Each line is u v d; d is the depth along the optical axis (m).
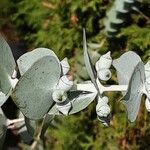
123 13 0.42
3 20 0.57
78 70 0.46
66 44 0.49
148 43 0.43
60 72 0.24
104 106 0.25
